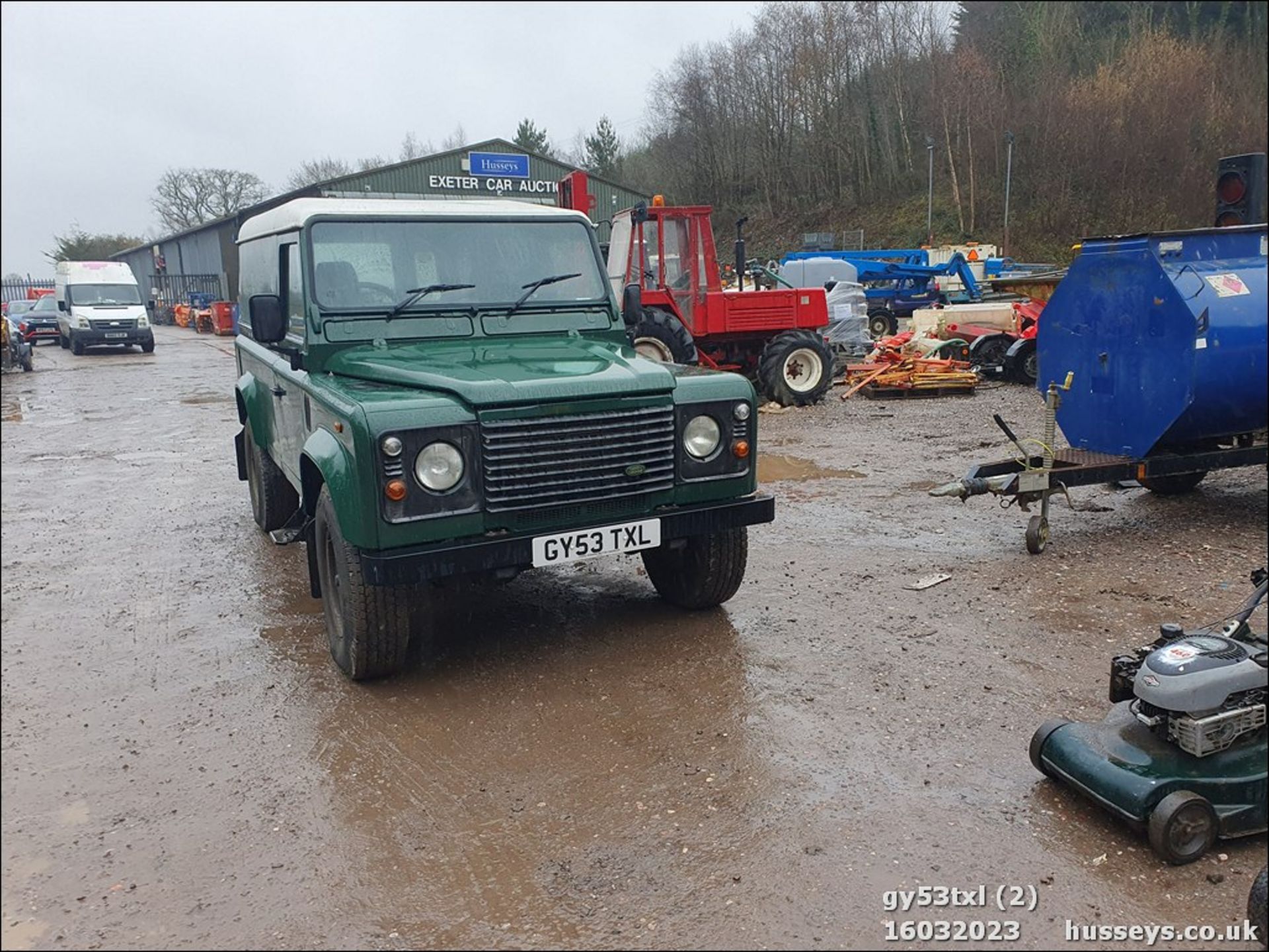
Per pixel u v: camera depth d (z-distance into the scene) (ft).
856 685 14.30
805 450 34.12
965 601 17.85
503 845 10.56
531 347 16.89
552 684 14.69
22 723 13.79
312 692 14.67
